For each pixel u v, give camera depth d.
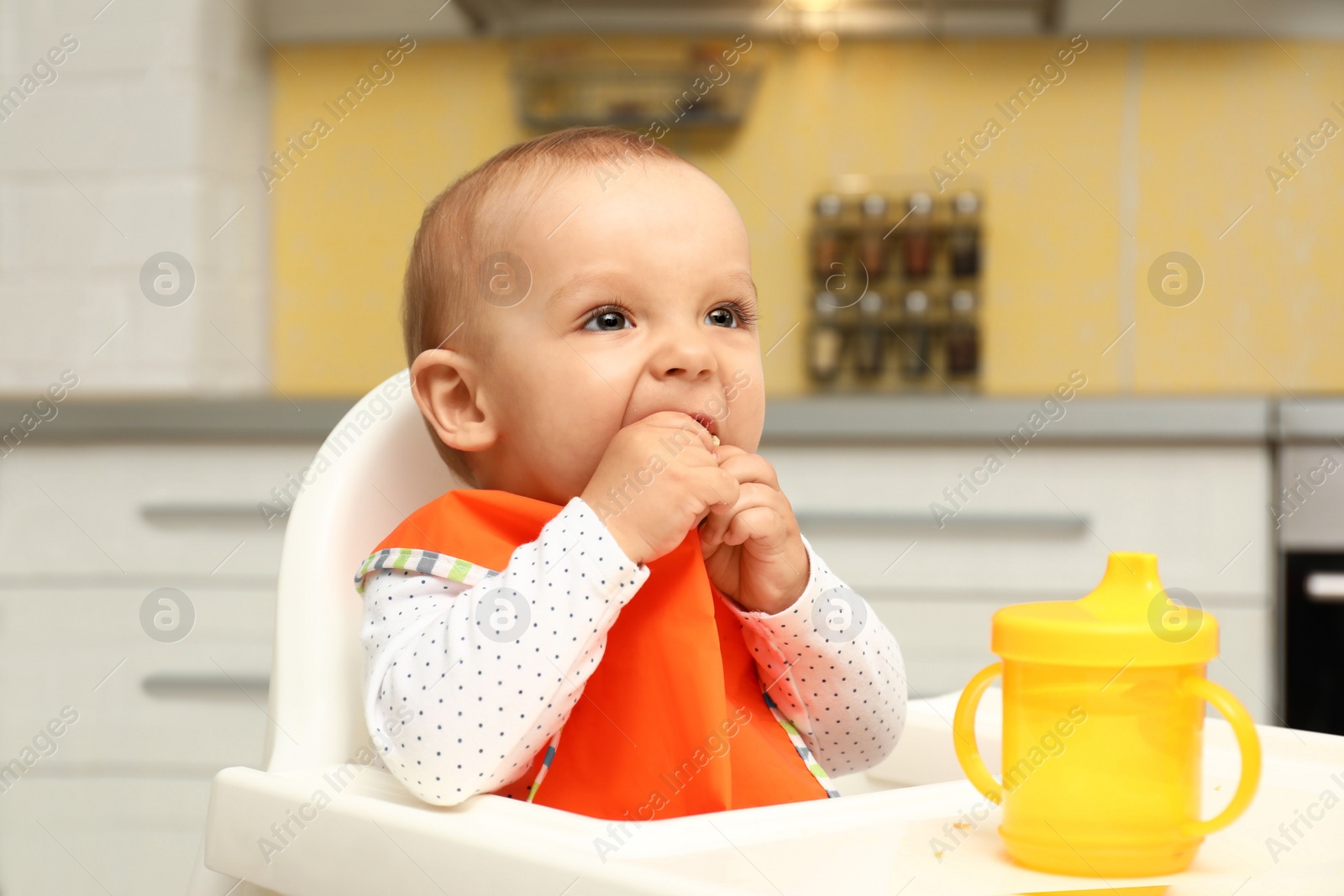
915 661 1.57
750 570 0.66
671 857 0.41
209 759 1.64
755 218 2.42
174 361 2.11
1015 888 0.39
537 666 0.54
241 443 1.65
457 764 0.53
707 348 0.64
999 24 2.33
